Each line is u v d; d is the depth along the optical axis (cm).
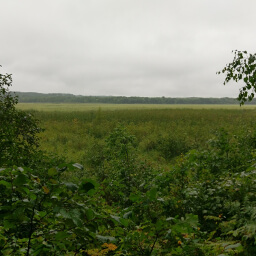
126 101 15862
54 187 176
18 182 169
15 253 231
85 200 207
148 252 243
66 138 1981
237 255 280
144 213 296
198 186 510
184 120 2859
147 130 2170
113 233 267
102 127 2380
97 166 1055
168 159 1343
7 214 175
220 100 16400
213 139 733
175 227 222
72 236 207
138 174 700
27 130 736
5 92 702
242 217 344
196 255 264
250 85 547
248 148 711
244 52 547
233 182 479
